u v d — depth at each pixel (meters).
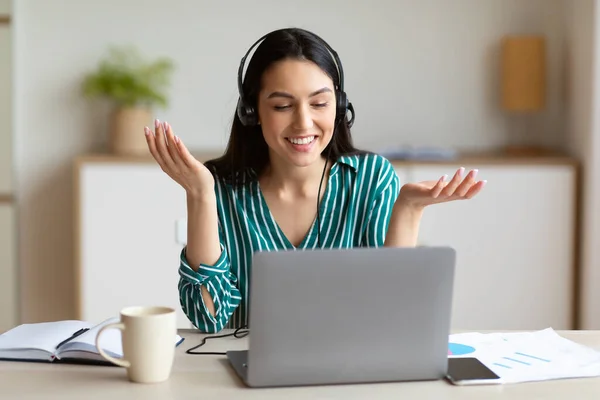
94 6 4.54
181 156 1.92
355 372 1.64
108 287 4.20
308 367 1.62
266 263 1.55
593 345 1.96
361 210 2.29
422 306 1.64
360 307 1.61
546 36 4.55
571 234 4.21
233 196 2.27
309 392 1.60
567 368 1.75
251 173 2.30
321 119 2.11
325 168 2.27
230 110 4.58
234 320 2.26
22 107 4.56
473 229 4.20
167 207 4.19
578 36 4.30
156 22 4.55
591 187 4.12
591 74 4.11
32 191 4.61
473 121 4.62
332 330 1.61
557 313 4.24
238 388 1.62
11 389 1.61
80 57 4.55
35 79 4.55
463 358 1.79
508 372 1.71
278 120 2.10
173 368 1.74
